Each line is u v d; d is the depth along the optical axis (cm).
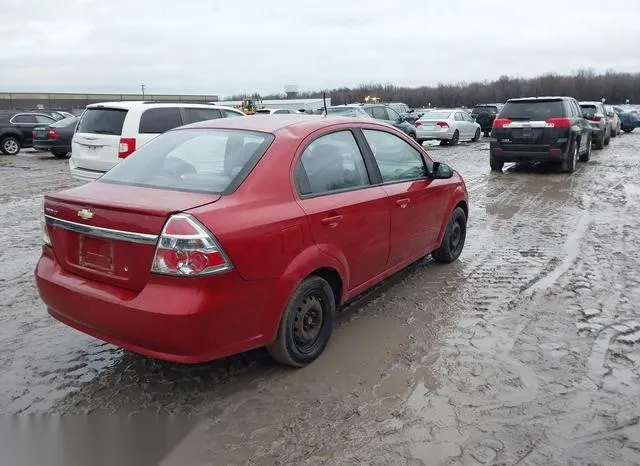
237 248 298
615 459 272
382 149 457
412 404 319
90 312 310
